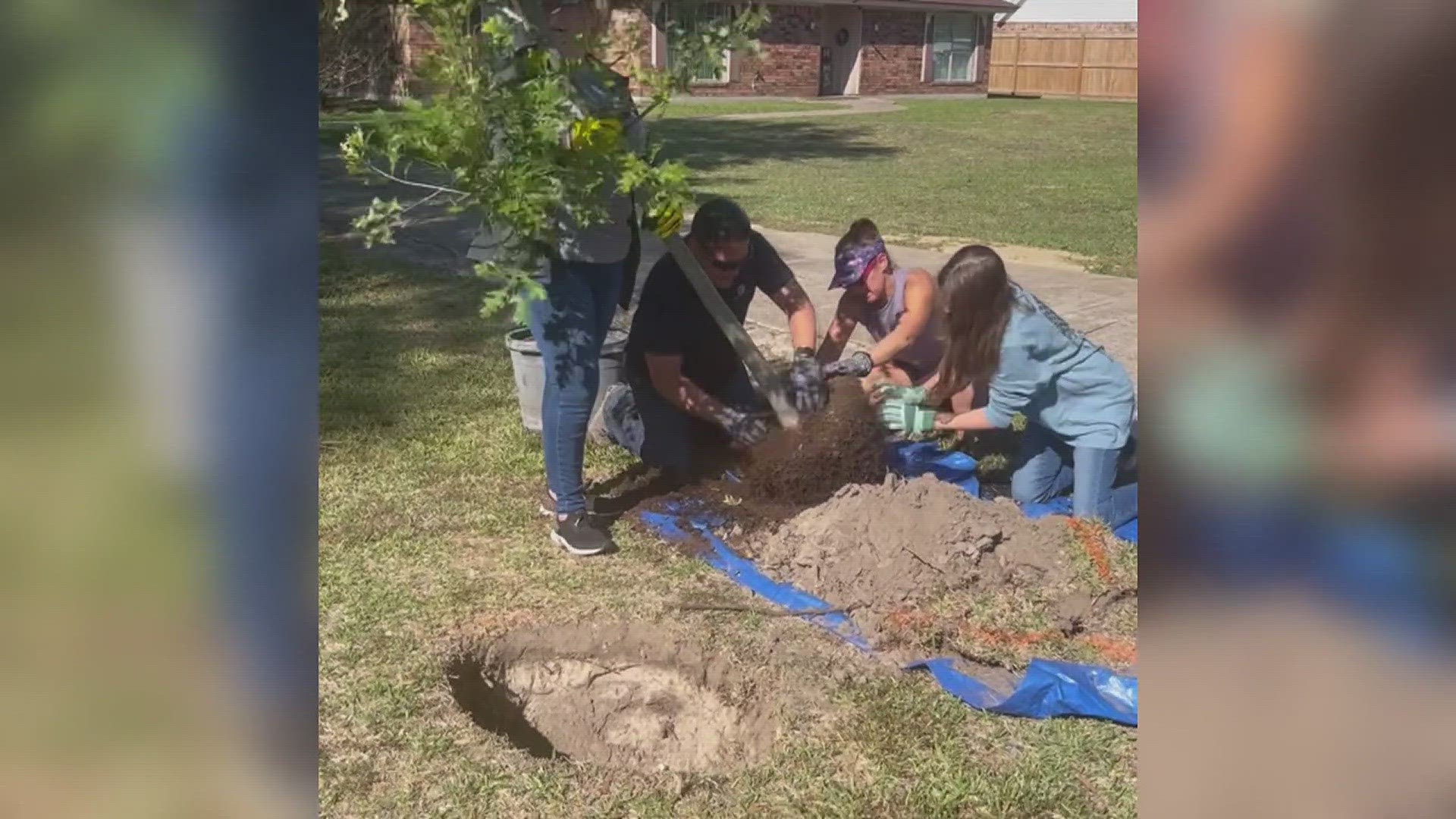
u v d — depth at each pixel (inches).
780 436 165.0
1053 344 148.1
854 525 141.7
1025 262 342.0
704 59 141.6
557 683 127.2
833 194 494.9
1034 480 160.6
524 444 184.5
